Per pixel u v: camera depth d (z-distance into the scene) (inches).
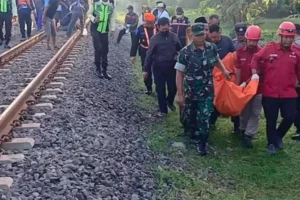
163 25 452.8
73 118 399.9
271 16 1211.2
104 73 576.7
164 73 461.7
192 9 1851.6
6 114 360.8
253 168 374.3
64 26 1024.2
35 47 761.0
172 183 337.1
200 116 385.4
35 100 432.5
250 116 406.6
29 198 284.2
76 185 299.1
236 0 1060.5
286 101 386.3
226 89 395.2
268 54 384.5
